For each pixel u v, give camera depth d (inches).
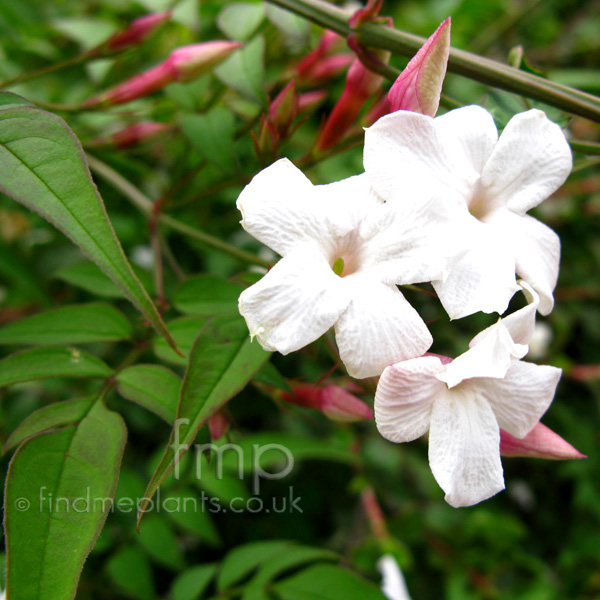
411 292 6.6
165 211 5.9
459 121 4.0
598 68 10.7
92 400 3.8
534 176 4.0
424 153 3.8
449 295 3.6
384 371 3.5
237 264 7.7
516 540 8.7
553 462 9.4
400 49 4.4
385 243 3.6
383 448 8.5
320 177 7.6
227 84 5.3
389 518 8.5
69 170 3.2
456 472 3.6
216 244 5.5
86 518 3.3
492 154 4.0
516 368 3.7
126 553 5.7
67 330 4.5
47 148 3.2
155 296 5.8
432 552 8.8
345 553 8.2
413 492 8.7
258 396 7.7
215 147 5.3
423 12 9.0
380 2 4.3
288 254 3.5
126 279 3.1
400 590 7.4
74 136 3.2
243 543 8.1
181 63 5.4
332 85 7.8
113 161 6.9
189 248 7.8
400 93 3.9
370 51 4.5
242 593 5.2
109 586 6.1
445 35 3.7
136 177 7.8
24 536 3.2
